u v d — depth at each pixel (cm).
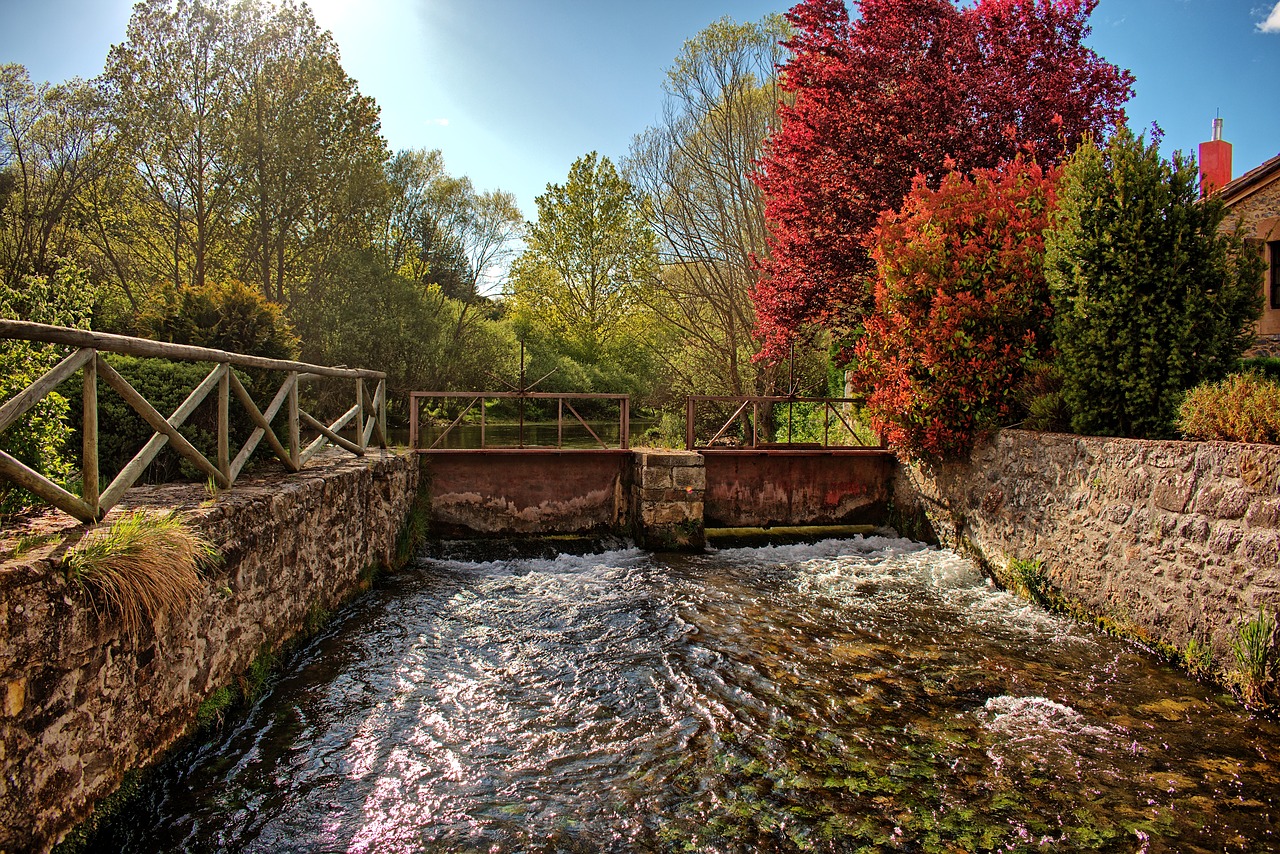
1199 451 496
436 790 341
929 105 960
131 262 1948
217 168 1866
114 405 535
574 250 2714
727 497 938
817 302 1066
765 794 345
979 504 759
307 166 1909
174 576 304
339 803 328
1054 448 645
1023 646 544
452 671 480
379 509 691
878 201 995
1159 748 392
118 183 1827
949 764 374
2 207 1714
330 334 2002
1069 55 1016
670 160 1584
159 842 295
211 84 1844
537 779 354
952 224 776
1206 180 610
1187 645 498
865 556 827
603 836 311
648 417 2548
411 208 2720
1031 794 348
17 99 1748
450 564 781
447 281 2950
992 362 742
